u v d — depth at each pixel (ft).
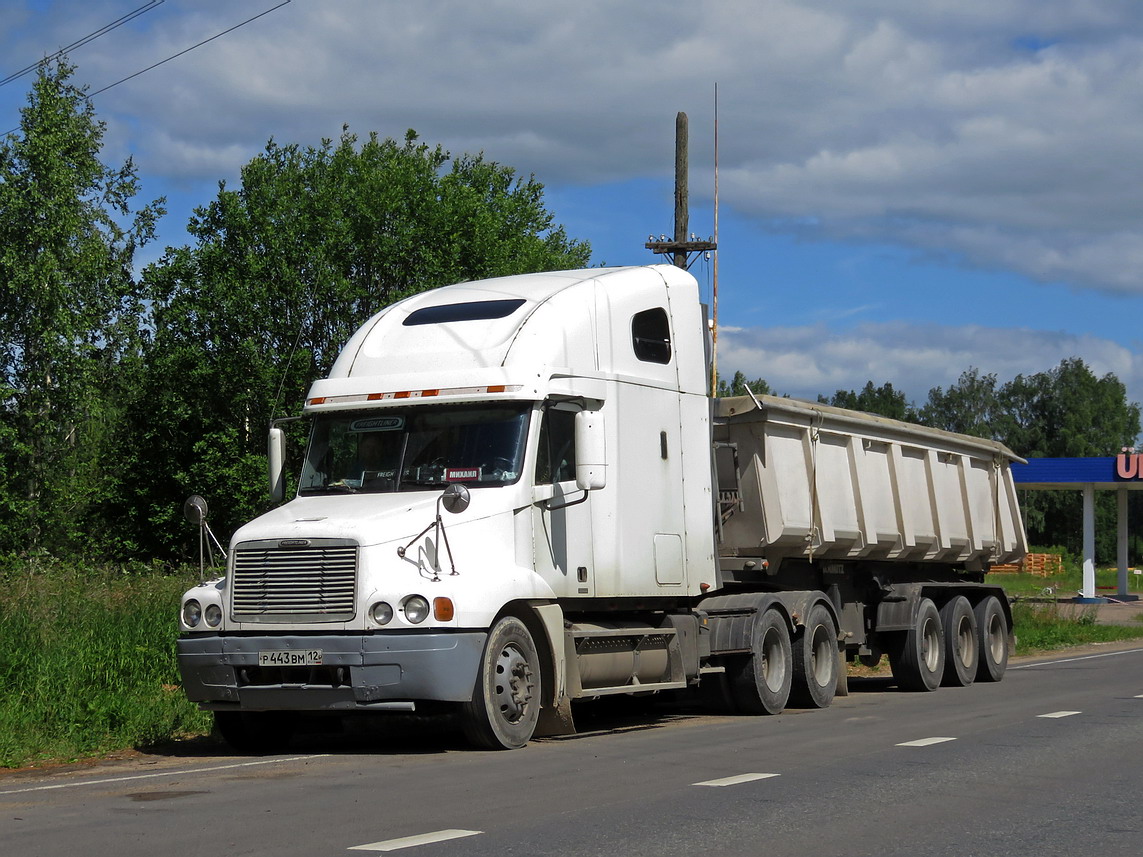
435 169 130.52
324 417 39.06
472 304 40.09
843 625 57.26
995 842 22.31
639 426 41.68
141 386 124.36
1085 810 25.45
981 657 64.64
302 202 121.70
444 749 35.65
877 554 59.11
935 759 32.63
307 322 120.26
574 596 38.14
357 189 123.24
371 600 33.24
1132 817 24.72
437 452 37.27
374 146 128.88
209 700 34.73
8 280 117.19
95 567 67.87
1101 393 429.79
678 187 99.14
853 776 29.66
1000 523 70.79
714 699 47.14
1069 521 415.85
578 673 37.68
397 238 121.60
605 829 23.12
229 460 116.26
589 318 40.24
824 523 53.16
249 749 37.45
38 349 119.55
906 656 60.03
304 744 38.86
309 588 33.94
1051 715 43.75
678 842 21.99
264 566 34.55
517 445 36.91
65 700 40.96
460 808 25.30
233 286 116.78
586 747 35.58
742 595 47.88
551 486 37.52
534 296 39.86
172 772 31.91
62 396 118.21
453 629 33.63
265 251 118.93
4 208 118.83
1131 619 127.24
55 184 119.96
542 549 37.09
